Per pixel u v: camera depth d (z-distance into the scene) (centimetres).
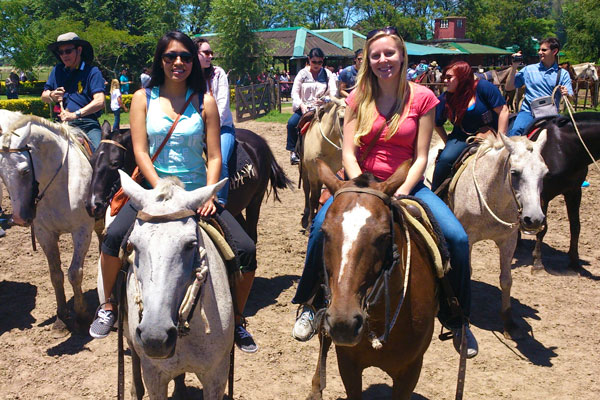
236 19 3083
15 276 648
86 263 685
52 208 490
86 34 3619
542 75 707
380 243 255
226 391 418
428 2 5750
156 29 4331
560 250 740
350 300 241
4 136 450
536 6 6800
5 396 412
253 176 571
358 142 333
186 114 323
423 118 326
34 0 4525
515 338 505
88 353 477
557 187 635
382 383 434
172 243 253
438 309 350
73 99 564
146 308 245
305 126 771
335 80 862
